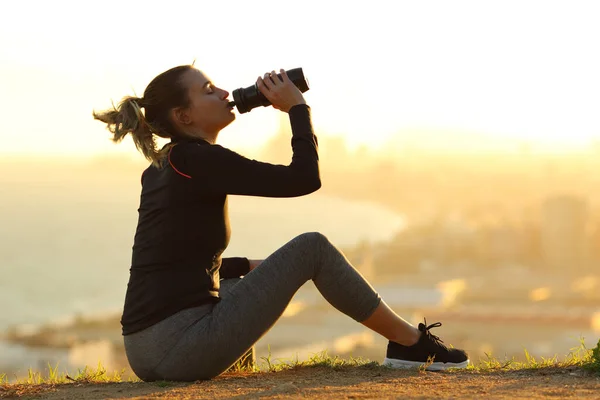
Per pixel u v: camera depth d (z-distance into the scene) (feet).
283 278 12.50
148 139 12.46
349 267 13.12
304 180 12.35
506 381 12.71
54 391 13.06
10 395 13.02
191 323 12.17
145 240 12.39
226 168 12.07
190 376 12.46
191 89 12.82
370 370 14.07
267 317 12.41
